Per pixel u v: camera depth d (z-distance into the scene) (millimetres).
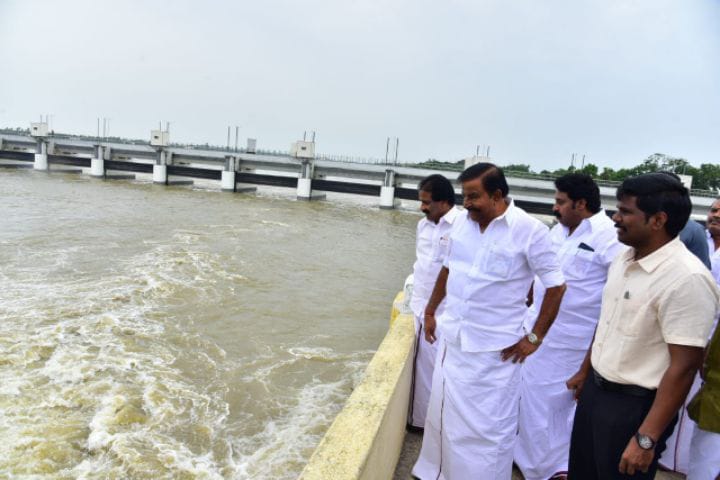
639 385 2037
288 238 21453
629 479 2084
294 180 39219
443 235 3389
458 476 2656
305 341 9836
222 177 39812
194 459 5703
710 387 2385
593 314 3082
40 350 7992
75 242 16484
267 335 9977
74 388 6914
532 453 3127
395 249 21406
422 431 3539
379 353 3127
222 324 10328
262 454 5906
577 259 3100
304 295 13086
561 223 3311
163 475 5344
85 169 52812
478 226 2580
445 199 3357
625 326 2066
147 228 20359
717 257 3564
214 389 7504
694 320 1845
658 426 1887
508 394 2574
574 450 2373
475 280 2516
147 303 10953
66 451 5527
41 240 16422
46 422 6027
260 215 27719
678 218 1944
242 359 8719
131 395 6875
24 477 5039
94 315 9820
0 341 8133
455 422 2641
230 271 14648
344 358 9102
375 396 2533
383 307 12648
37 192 30094
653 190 1943
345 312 11977
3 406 6277
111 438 5816
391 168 36438
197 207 28750
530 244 2424
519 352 2533
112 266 13742
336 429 2189
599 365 2180
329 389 7820
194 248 17125
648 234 1983
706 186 39031
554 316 2496
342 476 1859
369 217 31641
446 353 2729
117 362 7902
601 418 2150
